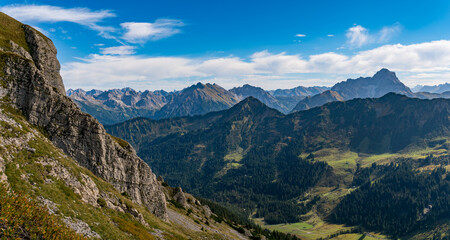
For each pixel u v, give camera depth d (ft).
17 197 85.46
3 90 156.56
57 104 181.06
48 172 122.42
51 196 108.06
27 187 100.89
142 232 143.84
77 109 190.80
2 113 138.62
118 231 125.08
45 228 82.17
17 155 113.50
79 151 181.88
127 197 203.31
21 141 124.16
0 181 90.63
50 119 175.11
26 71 170.71
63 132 177.37
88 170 175.42
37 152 126.21
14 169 104.17
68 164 142.00
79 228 101.65
